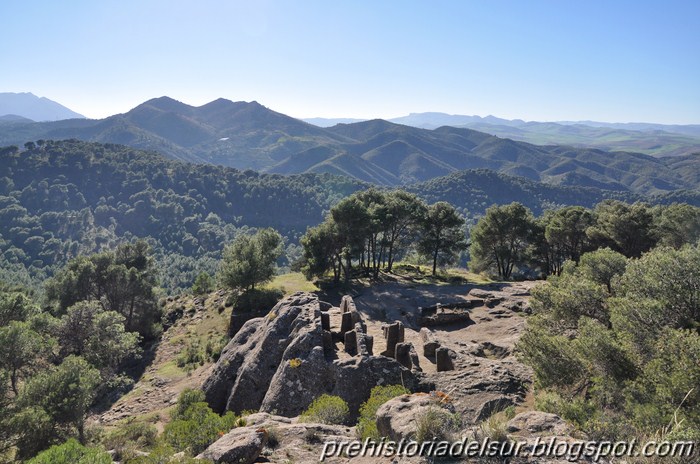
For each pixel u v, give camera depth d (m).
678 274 18.77
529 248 71.88
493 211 67.75
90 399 26.86
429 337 25.97
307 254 61.91
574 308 23.66
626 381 13.75
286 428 12.86
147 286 63.81
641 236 52.72
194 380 41.06
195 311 65.69
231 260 62.78
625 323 17.61
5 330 31.39
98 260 65.06
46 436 23.55
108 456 11.91
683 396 11.40
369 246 70.31
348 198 60.75
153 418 31.58
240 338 31.88
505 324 37.38
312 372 20.86
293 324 26.41
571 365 16.36
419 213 68.94
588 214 61.12
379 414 10.20
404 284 60.22
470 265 82.00
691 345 12.78
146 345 57.72
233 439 11.55
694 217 52.97
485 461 7.17
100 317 44.88
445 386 19.03
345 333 23.58
